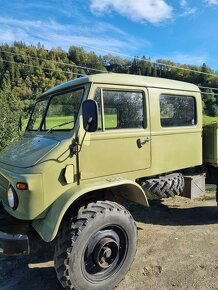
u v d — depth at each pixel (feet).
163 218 16.21
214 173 16.07
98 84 10.68
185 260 11.64
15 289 10.16
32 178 9.11
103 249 9.59
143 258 11.83
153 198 13.12
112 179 10.68
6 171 10.11
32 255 12.27
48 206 9.40
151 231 14.43
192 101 14.52
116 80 11.23
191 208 17.78
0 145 25.59
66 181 9.71
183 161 13.92
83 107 9.31
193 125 14.49
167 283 10.19
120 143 11.21
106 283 9.72
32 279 10.69
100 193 11.05
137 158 11.87
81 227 9.11
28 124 13.92
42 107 13.03
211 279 10.36
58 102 11.90
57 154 9.56
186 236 13.80
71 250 8.90
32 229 10.82
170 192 13.23
